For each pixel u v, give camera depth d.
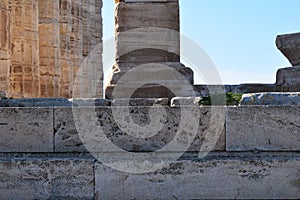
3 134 7.30
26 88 19.11
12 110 7.30
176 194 7.03
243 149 7.17
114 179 7.05
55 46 22.66
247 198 7.00
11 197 7.10
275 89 11.50
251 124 7.16
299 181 6.98
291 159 6.99
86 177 7.05
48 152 7.29
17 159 7.14
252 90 11.49
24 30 19.27
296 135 7.12
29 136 7.30
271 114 7.14
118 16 11.96
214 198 7.02
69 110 7.29
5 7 14.77
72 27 27.64
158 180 7.04
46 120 7.29
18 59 19.05
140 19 11.95
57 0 23.02
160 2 12.02
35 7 19.80
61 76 25.14
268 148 7.15
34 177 7.09
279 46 11.99
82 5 29.70
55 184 7.07
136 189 7.04
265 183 6.99
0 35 14.57
